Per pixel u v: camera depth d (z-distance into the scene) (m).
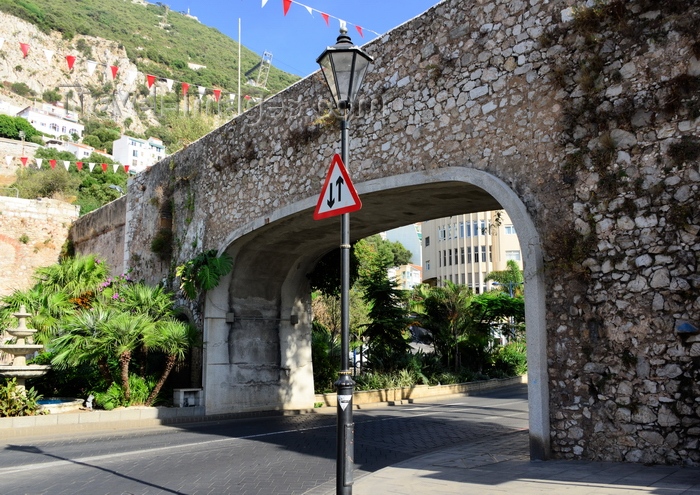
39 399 14.05
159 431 12.15
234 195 14.55
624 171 7.30
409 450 9.55
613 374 7.09
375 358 22.92
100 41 101.19
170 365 14.48
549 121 8.14
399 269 69.81
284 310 16.42
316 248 15.71
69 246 27.09
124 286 17.08
